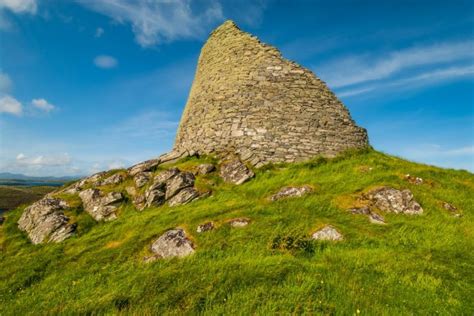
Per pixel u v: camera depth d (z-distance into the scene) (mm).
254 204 17156
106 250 14875
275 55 26266
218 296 9695
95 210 19438
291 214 15648
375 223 15078
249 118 24578
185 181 20172
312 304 9000
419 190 18156
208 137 25469
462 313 9180
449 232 14688
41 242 17500
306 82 25578
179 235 14328
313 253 12523
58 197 20984
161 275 11320
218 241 13711
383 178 19016
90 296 11219
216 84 27125
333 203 16625
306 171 21266
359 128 26312
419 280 10641
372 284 10266
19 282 13406
